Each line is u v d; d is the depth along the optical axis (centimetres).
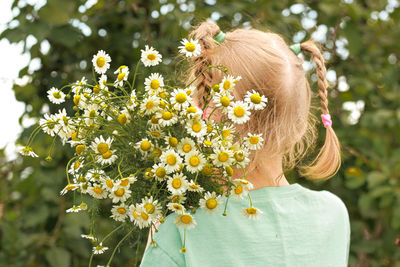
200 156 82
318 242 96
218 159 82
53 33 195
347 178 224
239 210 93
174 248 89
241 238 91
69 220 201
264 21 217
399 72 255
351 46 226
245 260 90
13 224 207
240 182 84
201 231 90
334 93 246
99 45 217
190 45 89
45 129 93
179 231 90
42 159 206
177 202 84
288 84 97
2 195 222
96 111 92
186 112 84
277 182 99
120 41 217
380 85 250
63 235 207
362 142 239
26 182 211
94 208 95
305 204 99
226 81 85
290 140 99
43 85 214
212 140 85
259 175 98
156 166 82
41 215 205
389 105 251
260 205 95
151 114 88
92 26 211
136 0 220
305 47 108
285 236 93
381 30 256
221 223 91
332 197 105
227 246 90
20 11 197
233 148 85
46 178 203
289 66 99
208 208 84
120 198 86
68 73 213
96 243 93
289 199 98
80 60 215
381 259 232
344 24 226
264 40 100
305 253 94
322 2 221
